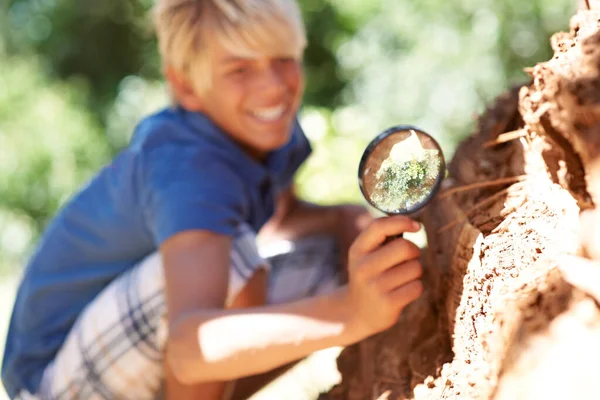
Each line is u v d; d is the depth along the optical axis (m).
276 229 3.11
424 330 1.86
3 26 8.41
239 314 1.99
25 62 7.96
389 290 1.73
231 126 2.61
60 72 8.46
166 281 2.24
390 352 1.88
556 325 1.38
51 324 2.66
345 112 6.69
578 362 1.33
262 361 1.93
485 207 1.70
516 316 1.43
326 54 7.55
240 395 2.69
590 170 1.36
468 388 1.51
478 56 6.39
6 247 6.66
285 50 2.61
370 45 6.96
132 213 2.51
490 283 1.57
